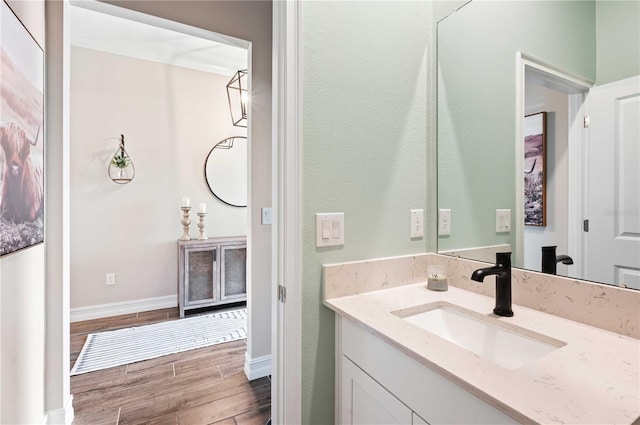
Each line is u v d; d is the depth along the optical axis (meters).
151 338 2.58
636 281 0.83
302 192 1.05
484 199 1.21
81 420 1.62
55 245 1.54
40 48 1.41
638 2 0.84
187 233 3.23
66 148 1.58
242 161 3.69
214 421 1.63
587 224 0.93
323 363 1.10
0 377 1.08
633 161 0.84
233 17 1.96
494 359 0.92
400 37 1.28
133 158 3.13
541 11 1.05
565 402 0.55
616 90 0.88
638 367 0.66
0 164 1.04
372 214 1.21
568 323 0.91
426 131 1.36
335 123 1.12
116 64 3.05
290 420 1.04
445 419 0.68
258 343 2.05
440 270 1.22
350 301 1.08
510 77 1.14
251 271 2.04
